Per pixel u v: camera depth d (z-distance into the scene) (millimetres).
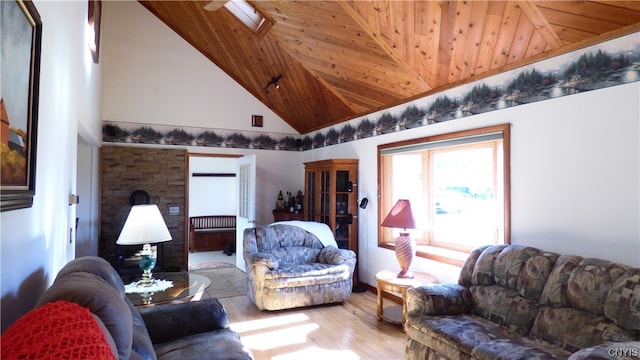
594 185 2619
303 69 5137
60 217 2150
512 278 2654
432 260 3936
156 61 5957
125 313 1271
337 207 5293
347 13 3613
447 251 3975
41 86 1674
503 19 2852
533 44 2932
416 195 4551
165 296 2729
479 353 2150
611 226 2521
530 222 3039
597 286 2137
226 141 6445
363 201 5078
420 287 2877
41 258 1723
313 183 5816
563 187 2811
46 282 1825
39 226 1678
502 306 2629
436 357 2492
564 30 2672
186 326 2316
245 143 6605
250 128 6648
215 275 5891
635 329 1905
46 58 1754
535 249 2682
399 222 3691
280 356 3053
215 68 6359
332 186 5254
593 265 2246
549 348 2141
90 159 5539
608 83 2547
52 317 971
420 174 4496
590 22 2521
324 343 3311
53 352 833
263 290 4086
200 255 7836
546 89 2934
